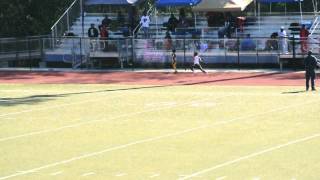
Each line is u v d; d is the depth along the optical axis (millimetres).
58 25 59062
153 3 62969
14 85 46000
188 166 21375
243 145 24344
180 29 56750
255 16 58094
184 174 20359
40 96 39781
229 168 20953
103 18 61312
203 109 33250
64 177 20359
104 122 30156
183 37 56312
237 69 51719
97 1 59688
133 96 38844
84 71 53406
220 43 52688
